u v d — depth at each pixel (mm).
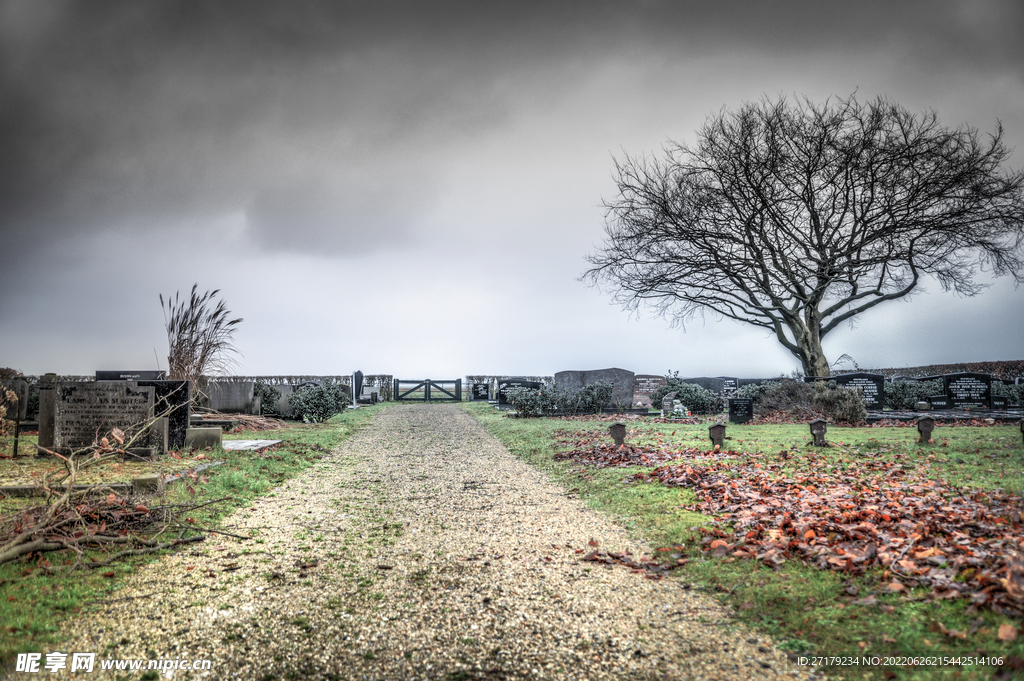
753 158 25500
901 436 13406
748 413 18469
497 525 6945
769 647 3795
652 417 21219
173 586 4855
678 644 3889
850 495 7125
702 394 23344
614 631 4090
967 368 34969
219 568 5316
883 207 24125
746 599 4465
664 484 8586
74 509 5844
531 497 8516
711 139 26078
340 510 7676
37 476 8422
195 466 9523
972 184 22969
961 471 8812
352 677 3492
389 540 6312
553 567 5418
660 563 5434
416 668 3602
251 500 8094
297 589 4848
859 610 4020
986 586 3898
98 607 4395
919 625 3699
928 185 23391
